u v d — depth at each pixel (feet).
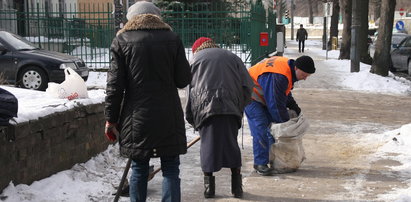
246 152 25.93
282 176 21.66
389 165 23.24
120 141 14.88
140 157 14.56
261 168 21.66
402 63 75.82
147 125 14.49
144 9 15.38
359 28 66.28
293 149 21.93
